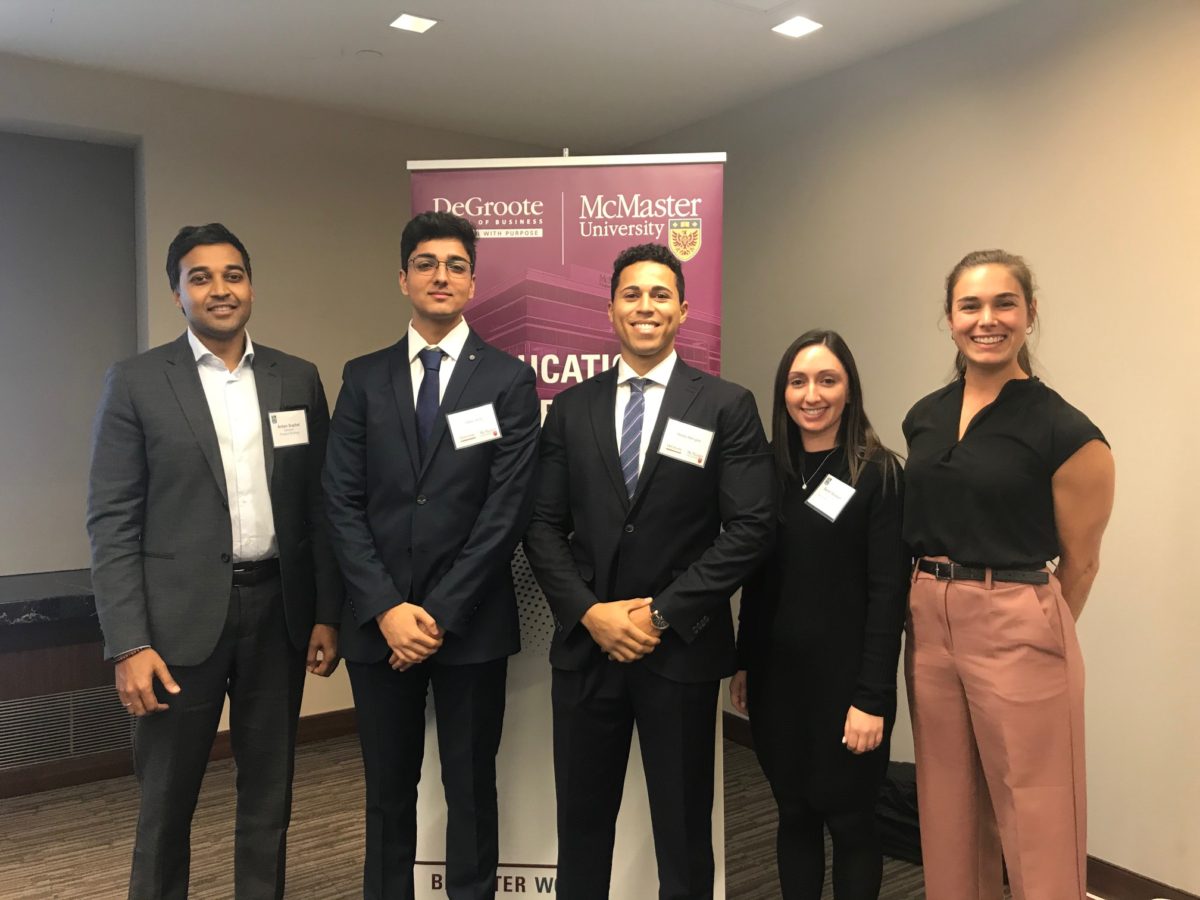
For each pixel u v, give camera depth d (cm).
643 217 244
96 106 343
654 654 188
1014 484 175
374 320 414
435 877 239
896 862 286
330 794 341
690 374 205
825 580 190
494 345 247
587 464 198
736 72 351
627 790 238
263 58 332
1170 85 250
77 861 286
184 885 206
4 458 354
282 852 216
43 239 358
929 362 323
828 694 189
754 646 201
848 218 350
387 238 416
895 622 187
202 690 202
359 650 201
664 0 285
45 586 342
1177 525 252
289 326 391
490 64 340
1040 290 286
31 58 329
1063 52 276
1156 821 259
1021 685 173
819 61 340
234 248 208
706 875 194
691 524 194
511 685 241
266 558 211
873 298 342
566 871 198
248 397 211
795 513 195
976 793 187
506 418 205
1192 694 250
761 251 391
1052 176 280
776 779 196
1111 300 266
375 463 203
